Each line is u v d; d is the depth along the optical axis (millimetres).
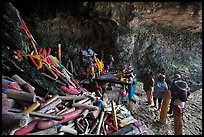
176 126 7227
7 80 5781
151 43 18266
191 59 20203
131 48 16766
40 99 5891
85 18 14438
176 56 19562
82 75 12523
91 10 12977
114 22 14359
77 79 12461
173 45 19500
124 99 9914
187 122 9242
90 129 5801
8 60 6234
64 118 5336
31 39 8359
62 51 15867
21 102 5348
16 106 5305
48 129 4957
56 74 7777
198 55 20906
